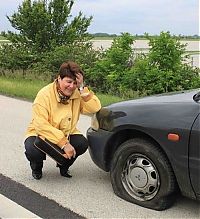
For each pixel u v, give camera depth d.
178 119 2.74
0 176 3.71
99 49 11.82
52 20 12.80
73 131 3.50
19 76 11.05
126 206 3.04
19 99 7.93
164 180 2.86
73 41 13.05
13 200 3.19
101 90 9.12
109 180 3.59
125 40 9.59
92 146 3.31
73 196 3.25
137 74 8.48
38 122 3.33
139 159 3.00
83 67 9.76
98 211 2.98
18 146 4.66
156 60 8.59
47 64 11.05
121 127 3.04
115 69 9.08
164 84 8.23
